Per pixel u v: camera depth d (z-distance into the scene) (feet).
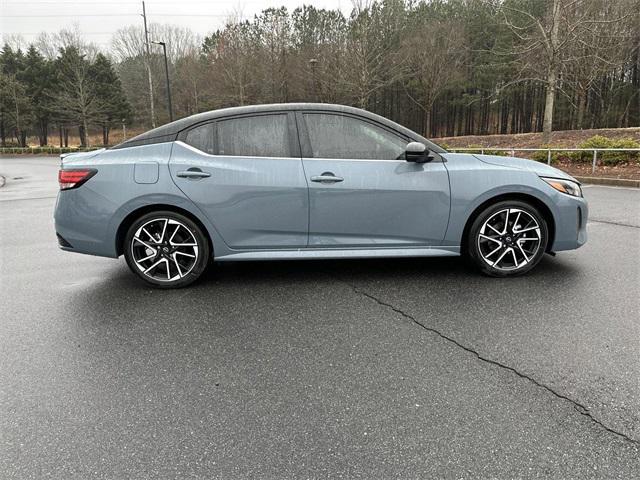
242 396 7.43
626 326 9.54
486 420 6.66
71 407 7.21
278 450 6.15
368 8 80.18
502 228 12.75
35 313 11.14
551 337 9.17
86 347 9.27
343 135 12.41
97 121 166.81
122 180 11.96
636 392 7.23
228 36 108.27
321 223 12.31
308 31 106.42
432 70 101.09
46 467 5.89
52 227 23.47
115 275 14.26
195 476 5.71
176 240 12.60
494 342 9.05
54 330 10.12
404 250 12.64
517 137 73.97
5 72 187.21
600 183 35.99
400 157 12.40
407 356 8.60
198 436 6.47
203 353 8.93
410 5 114.32
